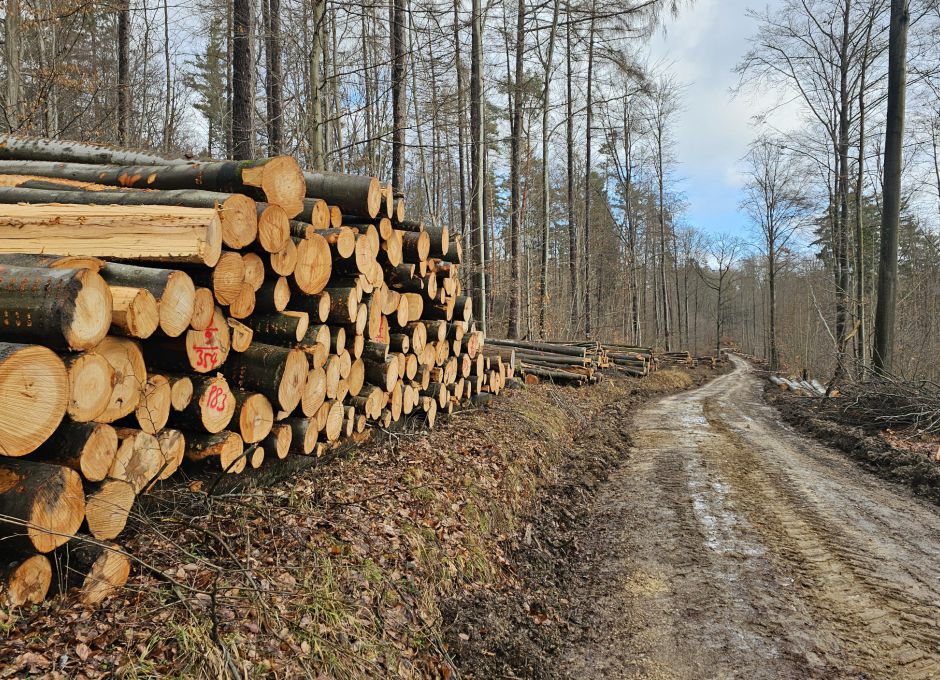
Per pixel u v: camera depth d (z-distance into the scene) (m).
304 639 2.81
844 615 4.15
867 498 6.95
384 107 14.51
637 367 21.19
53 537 2.42
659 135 34.03
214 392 3.40
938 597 4.42
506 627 3.96
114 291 2.72
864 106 19.64
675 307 72.06
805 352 36.41
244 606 2.81
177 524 3.30
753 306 62.97
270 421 3.91
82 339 2.45
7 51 9.27
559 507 6.45
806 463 8.78
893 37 13.20
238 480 3.78
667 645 3.86
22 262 2.59
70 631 2.35
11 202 3.87
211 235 3.10
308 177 5.09
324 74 12.06
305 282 4.23
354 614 3.17
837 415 12.02
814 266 37.59
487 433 7.03
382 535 4.01
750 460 8.92
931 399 10.21
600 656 3.79
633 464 8.81
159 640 2.42
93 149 5.91
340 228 4.72
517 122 17.22
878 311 13.27
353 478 4.69
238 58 8.16
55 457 2.56
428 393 6.84
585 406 12.39
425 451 5.81
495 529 5.23
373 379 5.44
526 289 21.31
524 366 13.48
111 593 2.64
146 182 4.20
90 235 3.09
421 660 3.31
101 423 2.65
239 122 8.18
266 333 4.06
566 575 5.01
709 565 5.04
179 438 3.24
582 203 36.44
